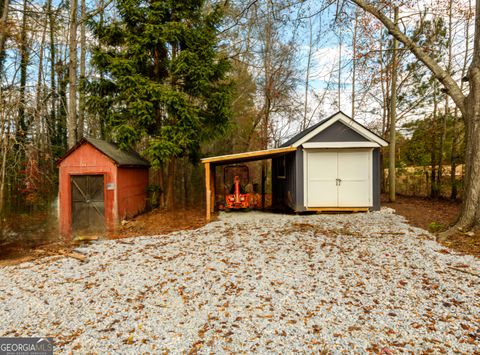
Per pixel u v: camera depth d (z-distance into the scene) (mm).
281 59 18203
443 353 2725
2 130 9969
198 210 12664
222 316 3576
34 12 12148
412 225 7645
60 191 10766
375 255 5340
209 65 11250
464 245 5613
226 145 19312
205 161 9852
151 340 3195
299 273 4691
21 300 4320
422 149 15242
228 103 11992
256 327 3307
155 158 10500
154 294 4262
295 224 8188
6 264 6285
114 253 6402
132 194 11734
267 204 15500
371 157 10219
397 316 3375
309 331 3180
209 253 5898
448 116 14000
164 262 5535
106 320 3654
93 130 17516
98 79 11477
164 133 10742
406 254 5297
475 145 6184
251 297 3988
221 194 18219
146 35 10703
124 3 10516
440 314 3365
